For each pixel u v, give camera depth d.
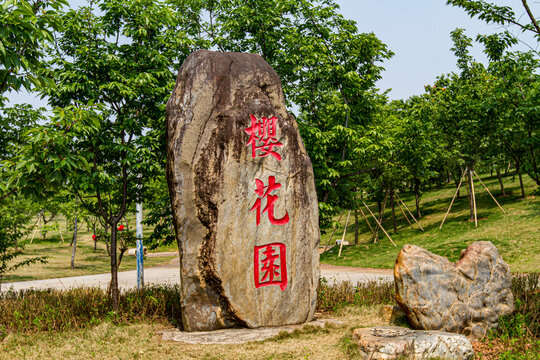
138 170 9.02
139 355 6.04
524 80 7.95
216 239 7.14
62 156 6.05
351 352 5.88
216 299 7.27
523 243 15.65
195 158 7.27
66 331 7.23
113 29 8.96
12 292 10.29
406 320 7.38
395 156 12.03
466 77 21.28
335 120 11.72
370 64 11.52
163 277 16.91
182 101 7.46
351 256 19.83
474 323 6.80
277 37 11.45
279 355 5.98
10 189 6.48
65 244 31.50
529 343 6.04
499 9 7.17
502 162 20.53
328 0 11.30
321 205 10.23
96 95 8.42
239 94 7.71
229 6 11.51
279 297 7.46
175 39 9.68
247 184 7.43
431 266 6.85
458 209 24.23
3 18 4.88
